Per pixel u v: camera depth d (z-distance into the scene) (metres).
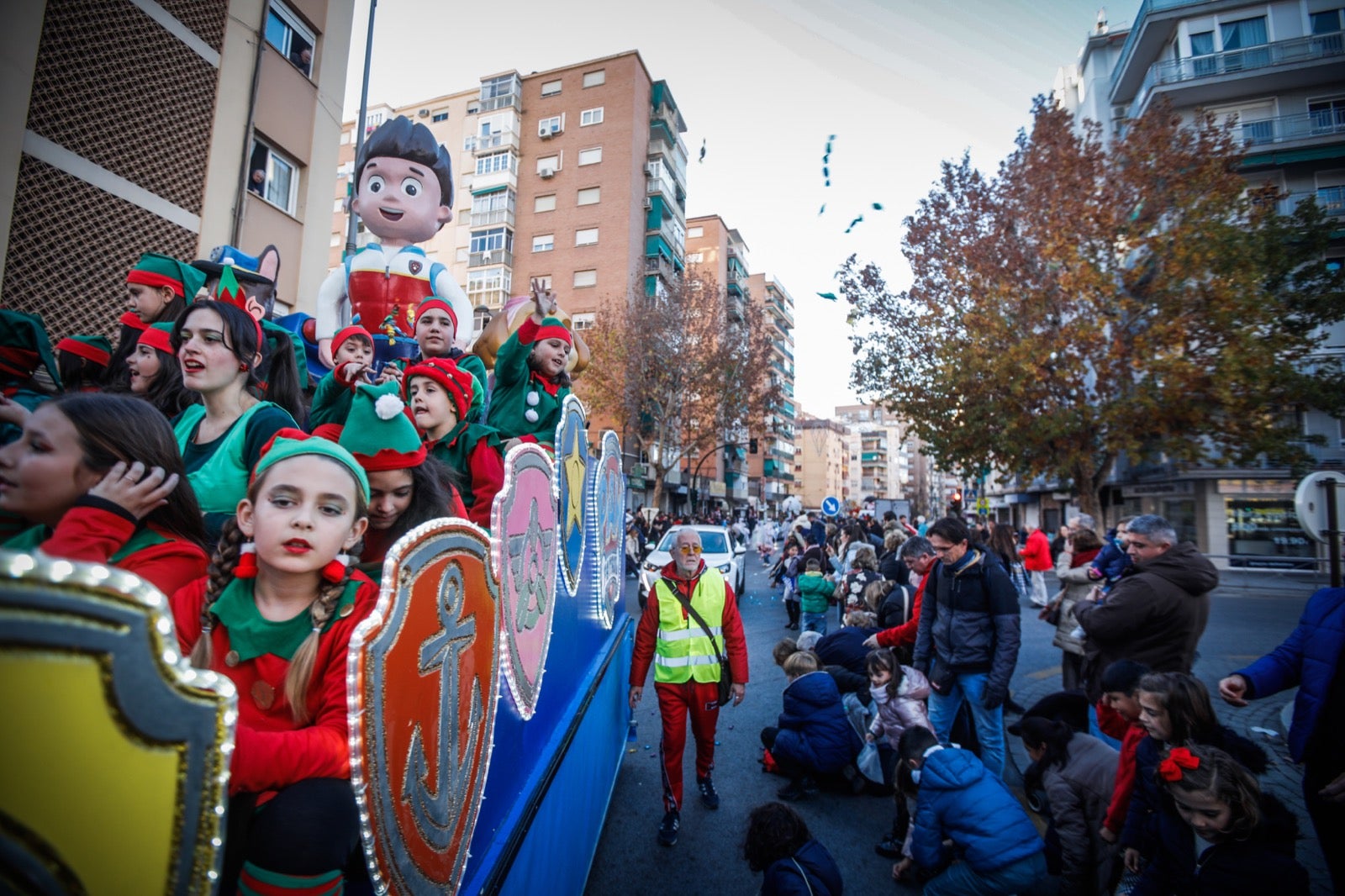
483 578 1.41
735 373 28.12
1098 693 3.83
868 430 104.19
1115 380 16.16
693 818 3.92
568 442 2.74
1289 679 2.49
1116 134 16.58
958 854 2.89
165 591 1.09
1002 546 7.23
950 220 17.52
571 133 35.44
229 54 9.21
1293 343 15.20
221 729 0.63
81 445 1.05
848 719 4.57
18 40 6.75
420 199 3.81
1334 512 4.14
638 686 3.87
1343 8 21.02
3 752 0.47
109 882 0.55
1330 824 2.27
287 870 0.80
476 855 1.45
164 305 2.60
